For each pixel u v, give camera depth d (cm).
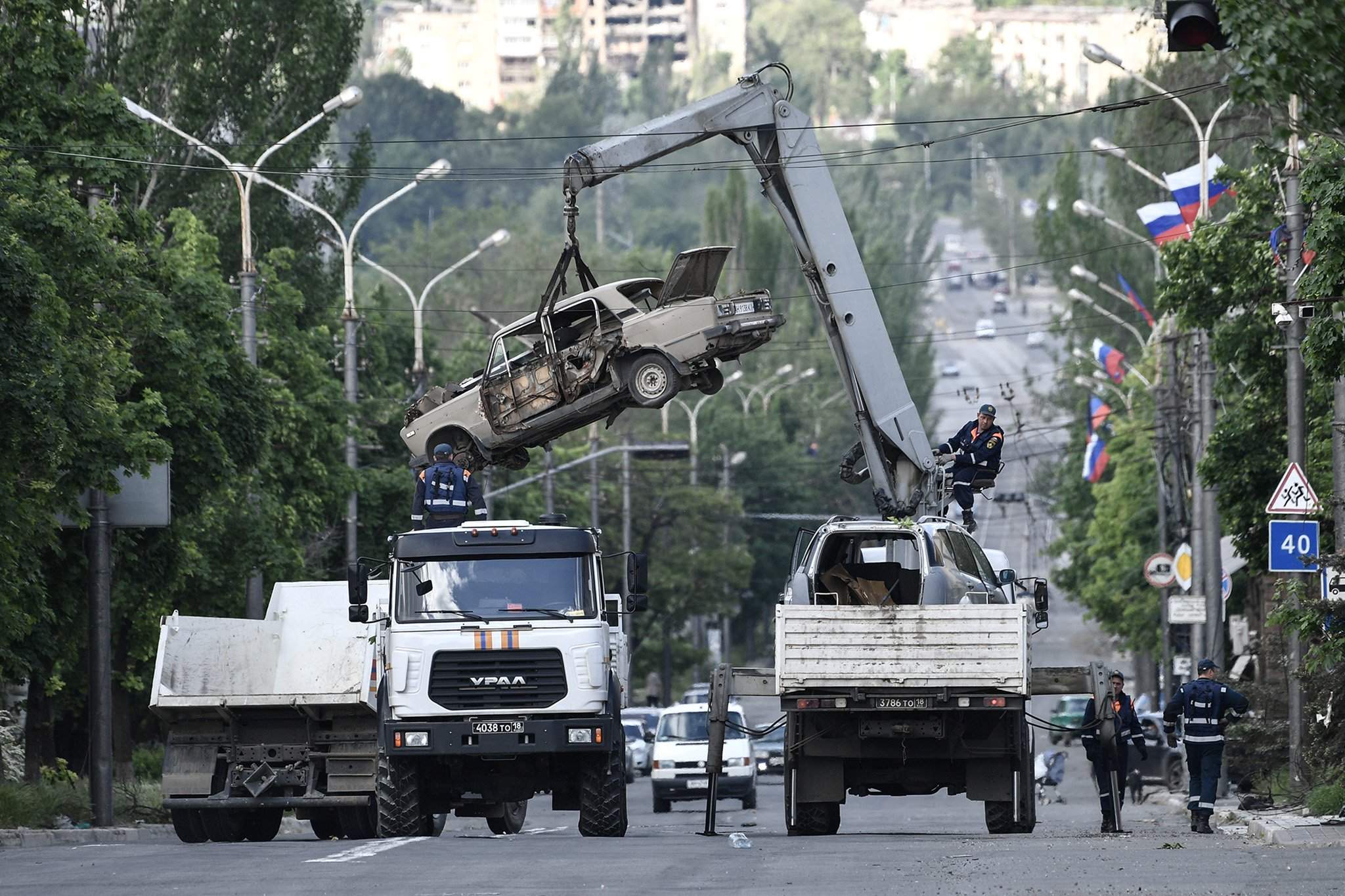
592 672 7619
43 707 11662
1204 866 5369
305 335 15412
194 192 18012
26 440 8369
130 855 6281
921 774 7556
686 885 4819
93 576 9688
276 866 5494
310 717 8256
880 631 6981
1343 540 9025
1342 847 6391
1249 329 11850
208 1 17775
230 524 12569
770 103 9300
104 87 10619
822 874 5144
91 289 9650
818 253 9281
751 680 7575
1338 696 8350
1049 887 4694
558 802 8231
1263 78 5281
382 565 7938
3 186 9388
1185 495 18362
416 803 7669
